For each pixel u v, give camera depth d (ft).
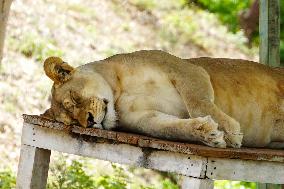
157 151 25.68
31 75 62.64
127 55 31.01
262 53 39.60
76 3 82.17
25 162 30.30
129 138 26.30
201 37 88.79
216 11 97.50
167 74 30.17
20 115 56.75
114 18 83.41
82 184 44.75
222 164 24.71
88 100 28.76
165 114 29.17
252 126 31.89
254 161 25.36
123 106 29.86
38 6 76.48
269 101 32.17
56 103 29.45
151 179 53.88
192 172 24.64
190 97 29.50
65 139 28.78
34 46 67.05
